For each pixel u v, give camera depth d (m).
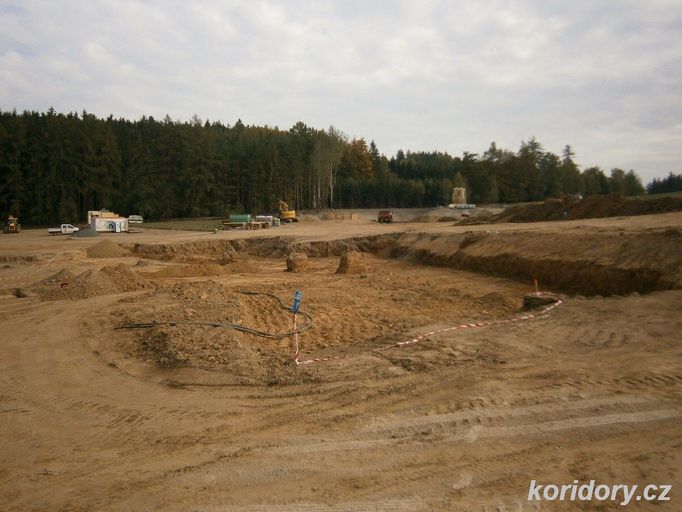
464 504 3.51
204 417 5.35
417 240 29.44
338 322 11.97
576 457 4.07
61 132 74.62
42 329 10.00
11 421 5.57
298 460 4.26
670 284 12.10
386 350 7.63
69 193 74.94
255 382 6.26
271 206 82.56
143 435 5.01
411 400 5.47
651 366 6.09
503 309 13.38
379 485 3.80
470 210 74.94
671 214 24.94
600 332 8.00
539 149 102.19
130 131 88.19
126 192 79.31
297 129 91.31
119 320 10.09
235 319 10.17
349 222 59.56
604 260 14.95
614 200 31.66
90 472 4.30
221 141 92.19
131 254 34.75
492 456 4.15
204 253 36.03
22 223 73.00
